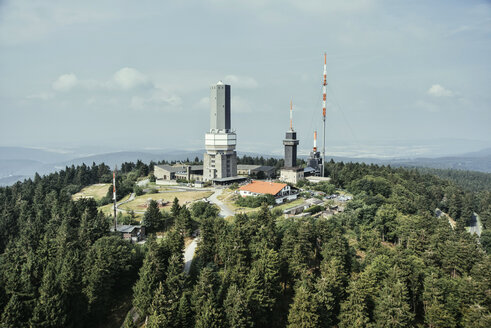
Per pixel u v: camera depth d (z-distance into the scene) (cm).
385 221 16175
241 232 12450
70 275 10619
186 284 11044
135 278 12388
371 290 10831
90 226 14150
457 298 10662
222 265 12712
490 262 11469
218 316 9675
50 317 9681
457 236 14762
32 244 14050
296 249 11794
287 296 11969
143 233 15850
